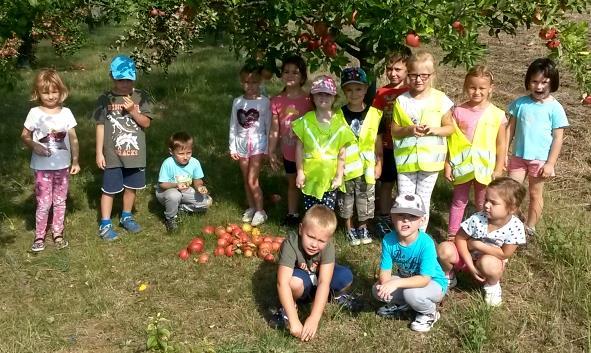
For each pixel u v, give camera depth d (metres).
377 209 3.38
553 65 2.94
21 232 3.26
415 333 2.39
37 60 8.21
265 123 3.28
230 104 5.66
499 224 2.49
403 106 2.81
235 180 3.87
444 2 2.58
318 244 2.27
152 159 4.23
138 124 3.21
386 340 2.34
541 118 2.98
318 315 2.34
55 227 3.11
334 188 2.91
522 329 2.38
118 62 3.11
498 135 2.92
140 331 2.42
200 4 2.85
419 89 2.75
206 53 8.26
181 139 3.27
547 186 3.76
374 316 2.49
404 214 2.30
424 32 2.57
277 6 2.68
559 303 2.54
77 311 2.56
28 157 4.27
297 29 3.10
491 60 6.85
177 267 2.89
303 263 2.38
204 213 3.43
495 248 2.49
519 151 3.07
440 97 2.80
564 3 2.83
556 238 2.90
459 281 2.72
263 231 3.26
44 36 7.39
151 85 6.29
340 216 3.15
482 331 2.28
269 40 3.17
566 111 5.05
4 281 2.79
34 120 2.97
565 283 2.67
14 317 2.51
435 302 2.38
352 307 2.53
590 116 4.92
